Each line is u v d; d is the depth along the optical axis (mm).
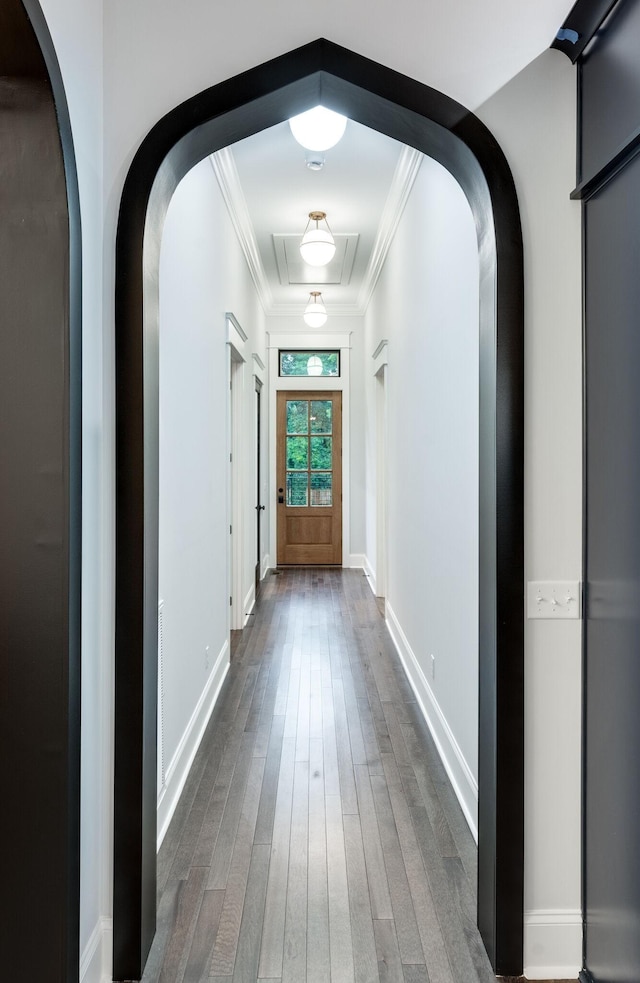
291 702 3449
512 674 1629
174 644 2428
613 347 1473
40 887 1398
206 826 2285
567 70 1646
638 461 1359
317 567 7625
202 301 3064
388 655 4258
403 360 4055
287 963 1665
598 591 1560
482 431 1775
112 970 1624
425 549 3285
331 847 2162
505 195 1627
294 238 4914
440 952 1709
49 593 1395
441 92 1643
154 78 1639
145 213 1620
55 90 1309
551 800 1659
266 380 7273
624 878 1428
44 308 1376
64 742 1395
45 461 1389
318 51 1635
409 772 2688
